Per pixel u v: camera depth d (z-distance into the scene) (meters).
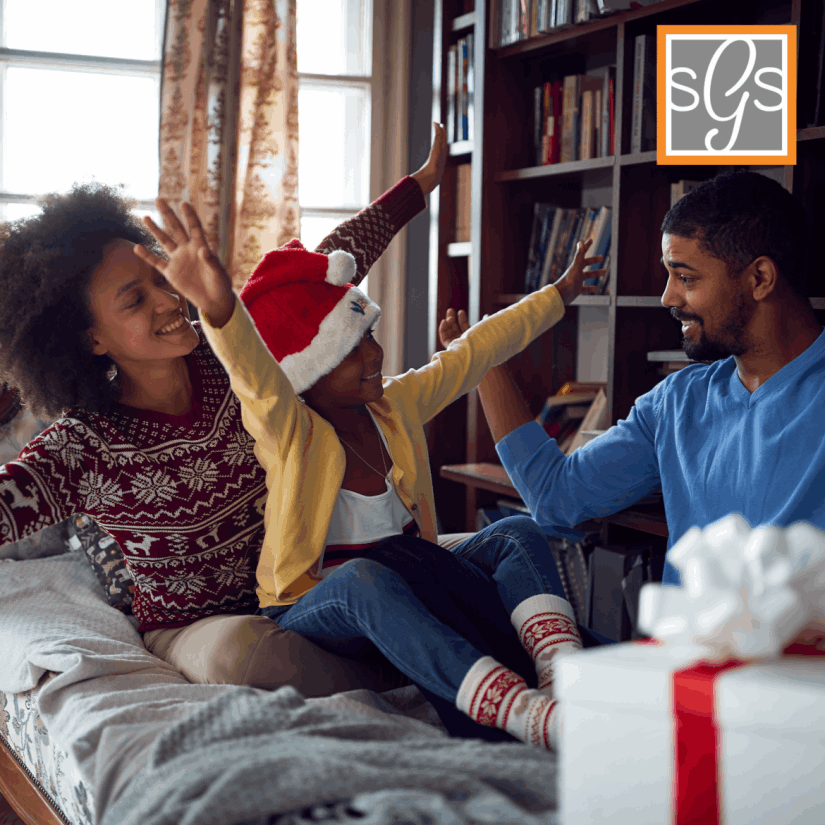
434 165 1.88
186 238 1.08
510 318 1.65
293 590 1.31
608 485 1.51
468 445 2.78
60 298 1.34
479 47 2.58
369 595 1.10
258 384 1.19
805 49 1.80
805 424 1.26
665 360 2.13
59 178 2.72
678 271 1.36
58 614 1.52
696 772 0.58
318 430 1.32
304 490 1.29
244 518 1.47
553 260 2.52
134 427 1.40
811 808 0.54
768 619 0.59
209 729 0.94
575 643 1.14
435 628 1.05
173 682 1.29
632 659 0.63
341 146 3.06
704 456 1.39
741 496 1.32
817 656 0.63
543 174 2.45
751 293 1.31
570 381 2.72
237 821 0.73
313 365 1.31
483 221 2.61
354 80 3.01
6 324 1.38
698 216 1.32
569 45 2.42
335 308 1.32
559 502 1.56
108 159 2.77
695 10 2.08
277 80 2.63
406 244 3.07
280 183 2.67
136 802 0.85
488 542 1.33
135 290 1.34
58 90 2.70
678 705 0.58
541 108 2.58
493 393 1.64
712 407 1.41
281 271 1.34
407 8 3.01
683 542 0.68
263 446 1.31
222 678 1.24
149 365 1.40
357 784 0.76
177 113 2.54
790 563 0.63
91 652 1.36
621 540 2.16
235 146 2.63
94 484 1.38
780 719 0.55
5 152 2.67
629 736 0.61
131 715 1.12
